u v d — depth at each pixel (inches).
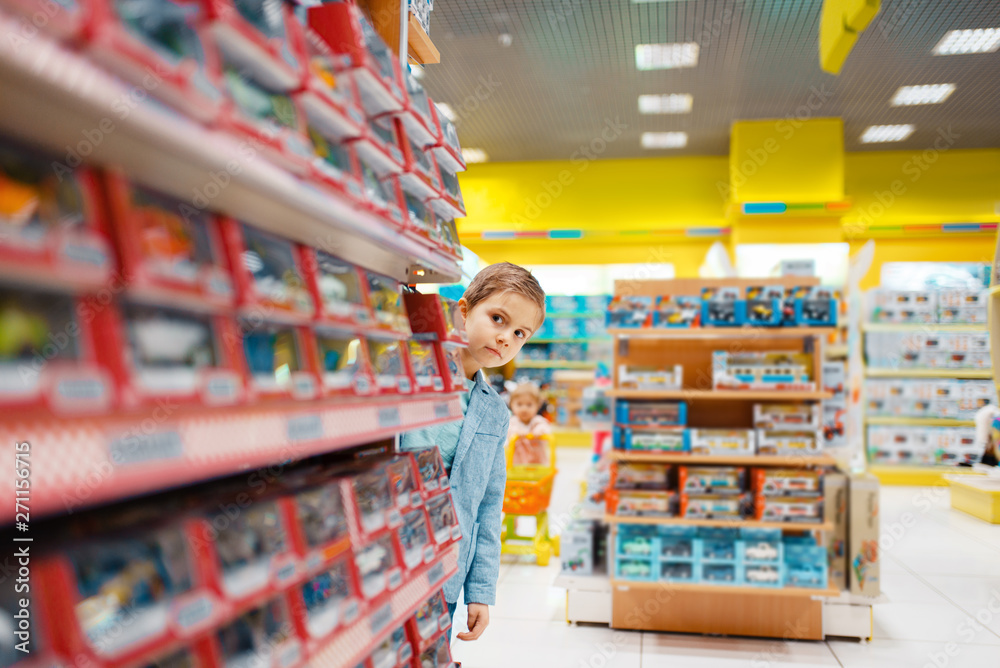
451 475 64.8
